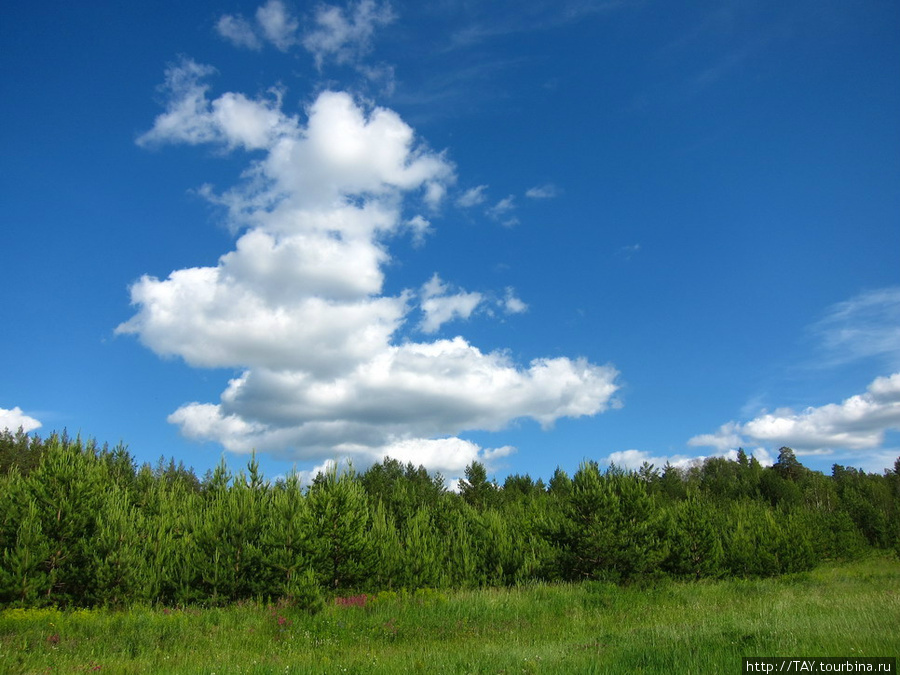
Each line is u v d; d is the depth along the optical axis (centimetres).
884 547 5688
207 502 2409
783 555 3173
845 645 950
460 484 4897
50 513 1777
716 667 859
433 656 1105
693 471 10888
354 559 2089
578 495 2520
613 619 1634
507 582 2503
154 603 1880
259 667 1048
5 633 1373
